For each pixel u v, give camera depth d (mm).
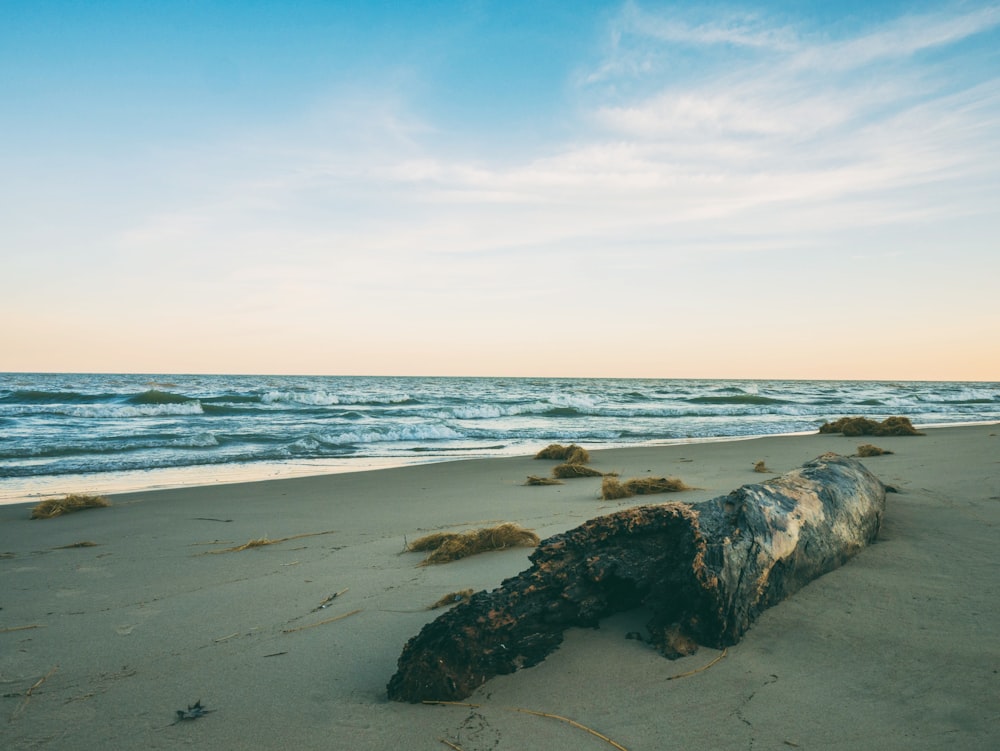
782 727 2783
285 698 3262
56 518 8594
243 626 4344
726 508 4164
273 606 4738
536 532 6879
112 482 12289
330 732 2910
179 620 4504
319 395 37781
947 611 3895
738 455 14211
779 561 4047
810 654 3439
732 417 31969
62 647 4047
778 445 16562
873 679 3162
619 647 3561
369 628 4223
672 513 3838
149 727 3012
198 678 3535
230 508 9070
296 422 26375
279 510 8836
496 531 6238
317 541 6906
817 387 93312
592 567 3682
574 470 11500
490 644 3334
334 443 19422
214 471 13742
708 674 3260
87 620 4559
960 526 5828
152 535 7457
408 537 6984
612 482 8852
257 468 14203
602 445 18297
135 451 16844
